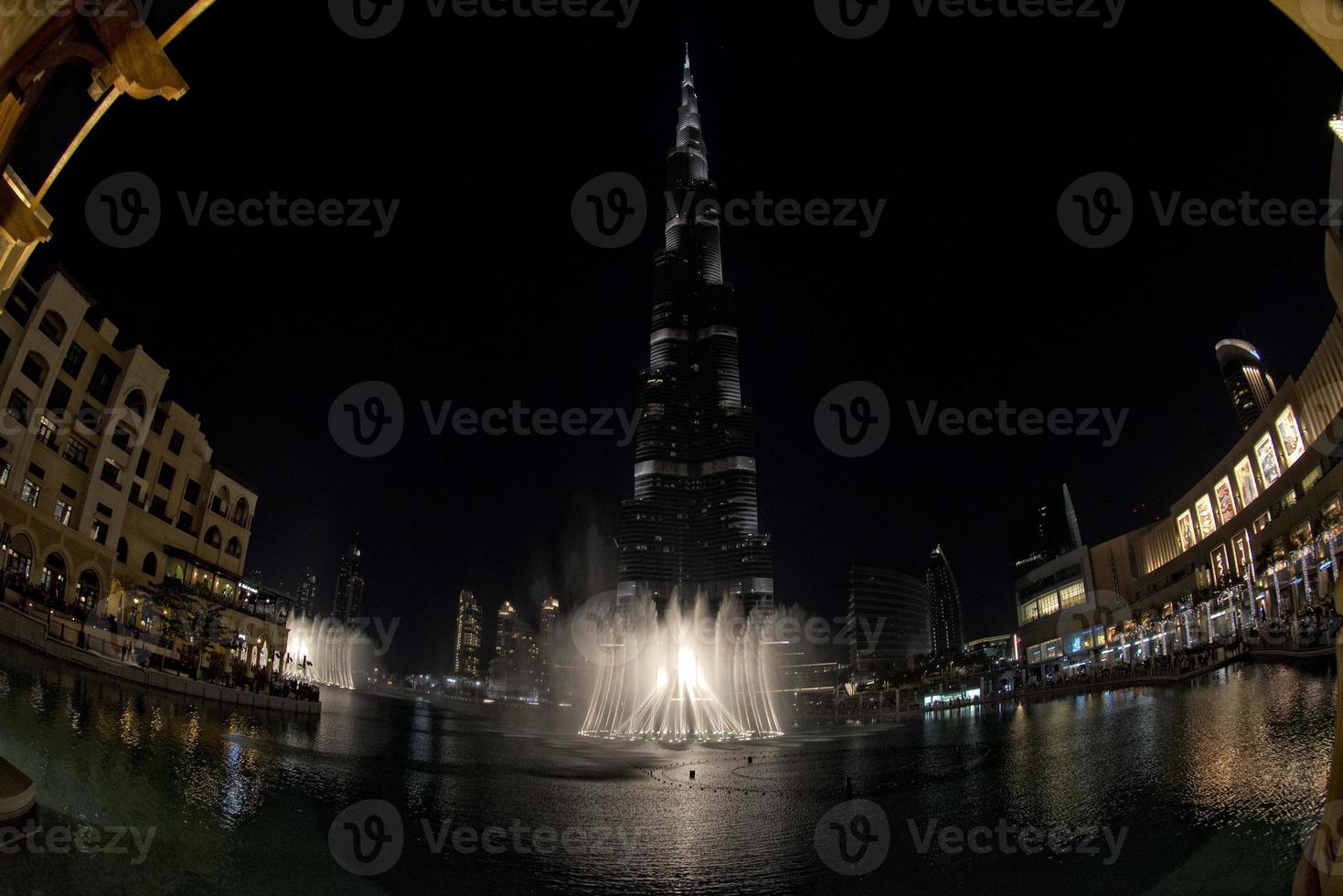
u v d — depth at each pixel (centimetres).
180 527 6128
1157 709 4000
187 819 1516
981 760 3322
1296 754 2017
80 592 4625
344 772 2592
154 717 2708
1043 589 13588
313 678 9856
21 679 2481
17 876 998
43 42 772
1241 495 8600
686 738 6047
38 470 4238
